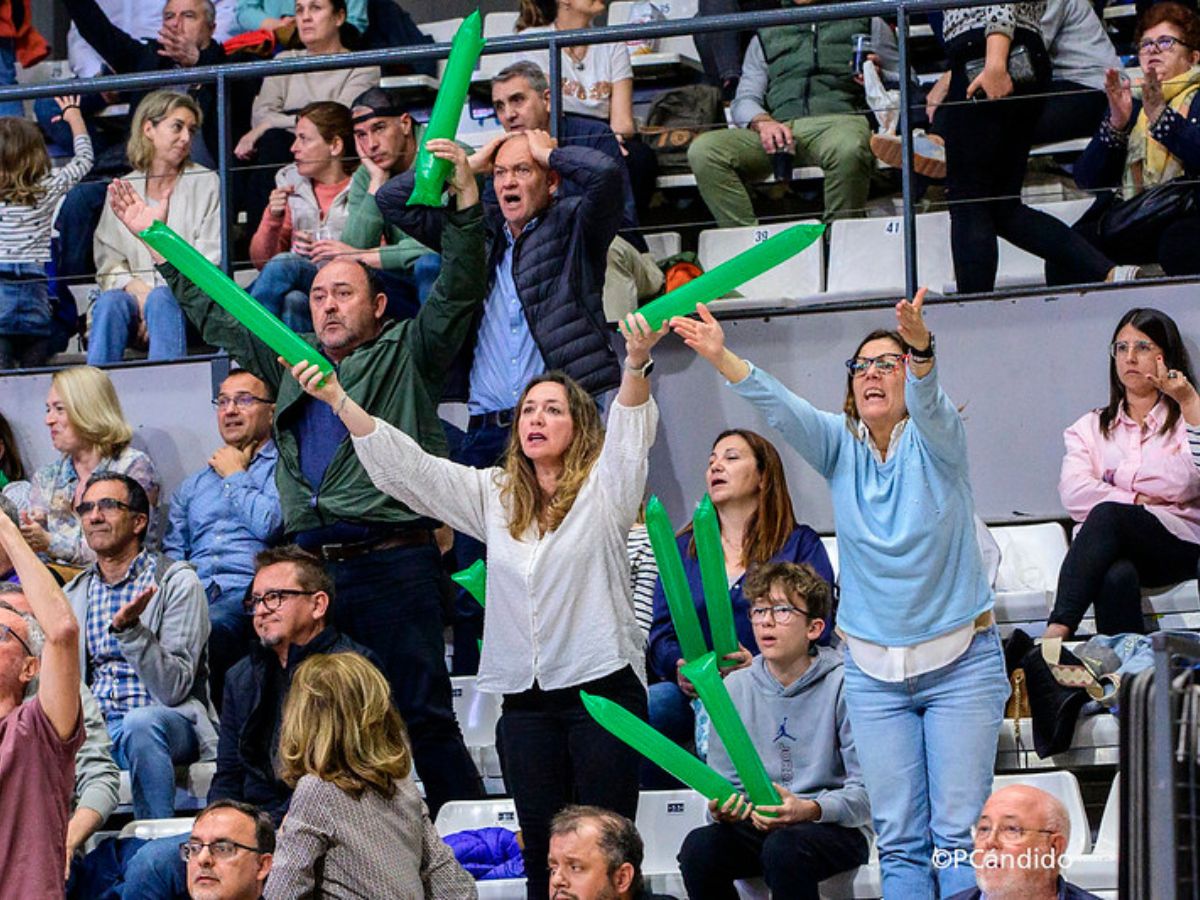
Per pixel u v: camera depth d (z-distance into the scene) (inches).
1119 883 335.6
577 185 735.1
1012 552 757.3
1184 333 775.1
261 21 1090.7
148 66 1053.8
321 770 538.0
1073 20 848.3
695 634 566.6
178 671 716.0
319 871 534.3
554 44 808.9
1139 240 801.6
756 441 695.7
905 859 572.4
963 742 569.0
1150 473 708.0
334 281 699.4
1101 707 658.2
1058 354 786.8
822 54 908.6
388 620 681.0
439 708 681.6
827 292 823.1
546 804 554.9
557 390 569.3
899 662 572.7
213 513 794.8
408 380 695.1
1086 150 821.2
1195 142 776.3
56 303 908.6
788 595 615.2
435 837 561.6
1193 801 325.1
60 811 500.1
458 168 678.5
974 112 796.6
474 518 581.6
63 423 808.9
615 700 558.9
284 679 652.1
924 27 946.7
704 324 557.0
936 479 569.0
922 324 546.0
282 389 700.0
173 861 631.2
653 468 808.3
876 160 912.9
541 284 740.0
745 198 888.9
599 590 559.8
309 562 655.8
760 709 620.1
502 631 565.9
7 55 1089.4
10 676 520.7
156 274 888.9
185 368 850.8
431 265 802.8
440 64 1023.0
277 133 964.0
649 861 652.1
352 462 682.8
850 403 587.8
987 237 800.3
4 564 790.5
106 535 730.2
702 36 948.0
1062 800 628.4
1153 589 703.1
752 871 601.6
